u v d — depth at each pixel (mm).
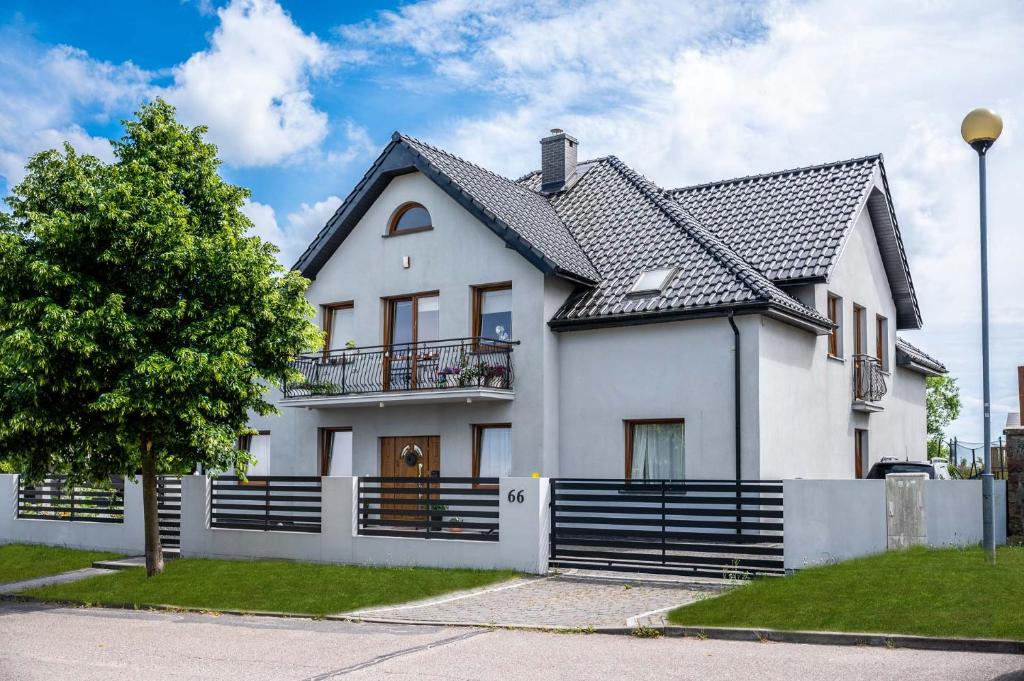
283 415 23766
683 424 19062
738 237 21547
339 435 23125
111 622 13625
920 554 13148
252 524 19141
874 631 10000
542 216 22359
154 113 17219
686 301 18469
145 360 15180
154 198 15914
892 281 26266
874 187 23328
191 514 19781
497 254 20609
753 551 14516
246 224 17875
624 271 20438
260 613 13852
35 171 16375
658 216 21703
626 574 15234
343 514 17781
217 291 16203
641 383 19250
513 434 20141
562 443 20094
